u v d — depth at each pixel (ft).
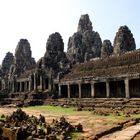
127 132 69.51
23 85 287.69
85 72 198.18
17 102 217.97
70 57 349.82
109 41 321.93
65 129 69.05
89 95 198.08
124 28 265.34
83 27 411.13
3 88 311.68
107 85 166.61
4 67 394.32
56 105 187.32
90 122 89.35
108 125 80.38
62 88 220.23
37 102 207.21
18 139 57.52
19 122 80.23
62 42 290.15
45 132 65.82
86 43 378.12
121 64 174.91
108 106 144.87
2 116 104.01
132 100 141.08
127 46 260.62
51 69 232.12
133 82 164.86
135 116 101.81
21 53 366.43
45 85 238.68
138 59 166.40
